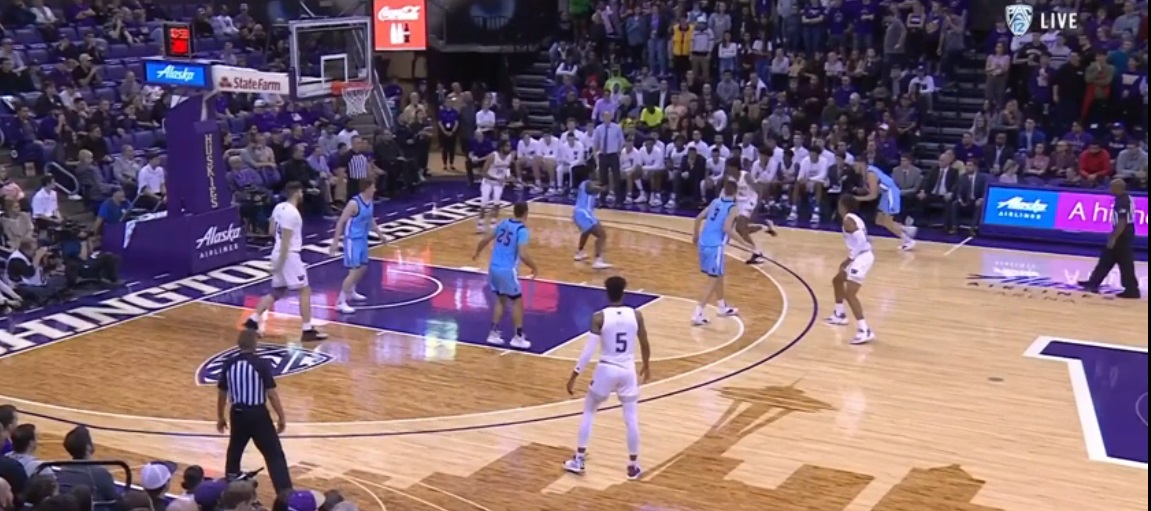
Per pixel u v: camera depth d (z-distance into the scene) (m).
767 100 23.89
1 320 15.20
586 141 24.16
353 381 12.77
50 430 11.39
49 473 7.44
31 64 22.08
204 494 7.49
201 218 17.67
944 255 18.83
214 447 10.98
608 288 10.09
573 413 11.84
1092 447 10.98
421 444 11.04
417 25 26.81
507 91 28.94
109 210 18.27
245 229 19.42
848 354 13.73
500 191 20.39
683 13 26.45
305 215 21.64
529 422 11.59
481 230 20.38
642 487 10.05
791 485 10.09
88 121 20.41
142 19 24.92
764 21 26.34
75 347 14.05
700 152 22.84
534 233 20.38
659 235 20.27
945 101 24.16
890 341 14.25
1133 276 16.34
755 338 14.36
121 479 10.16
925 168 22.86
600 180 23.20
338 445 11.00
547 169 24.34
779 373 13.05
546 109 28.08
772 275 17.48
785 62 25.00
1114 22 23.42
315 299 16.06
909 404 12.09
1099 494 9.93
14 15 23.08
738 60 25.83
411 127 24.53
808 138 22.84
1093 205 19.48
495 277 13.88
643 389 12.52
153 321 15.14
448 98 26.09
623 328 10.03
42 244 17.31
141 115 21.62
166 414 11.84
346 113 24.20
